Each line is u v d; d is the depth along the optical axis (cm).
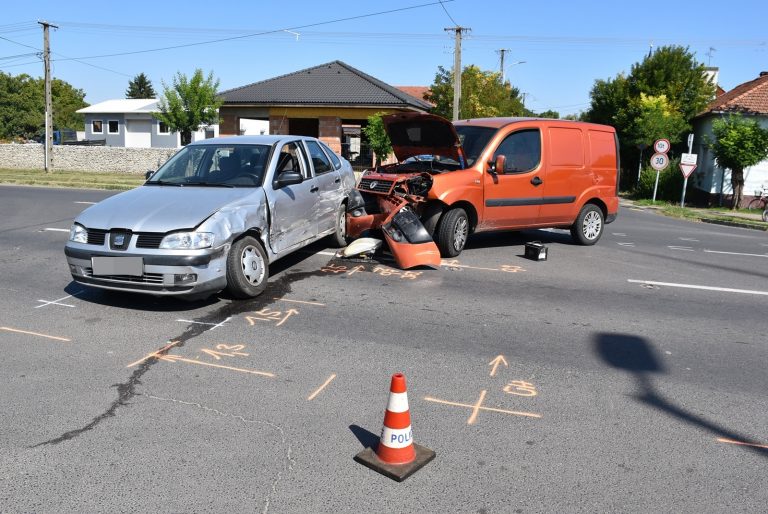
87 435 381
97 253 591
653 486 341
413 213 844
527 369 502
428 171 938
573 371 501
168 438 379
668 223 1702
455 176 887
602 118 3578
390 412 352
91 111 5150
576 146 1034
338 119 3020
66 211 1412
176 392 444
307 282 753
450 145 913
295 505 316
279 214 718
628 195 2984
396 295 707
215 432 387
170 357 509
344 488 331
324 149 914
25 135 6081
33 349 521
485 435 393
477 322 618
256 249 670
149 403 426
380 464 350
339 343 548
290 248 759
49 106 3080
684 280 843
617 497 330
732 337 601
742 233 1548
